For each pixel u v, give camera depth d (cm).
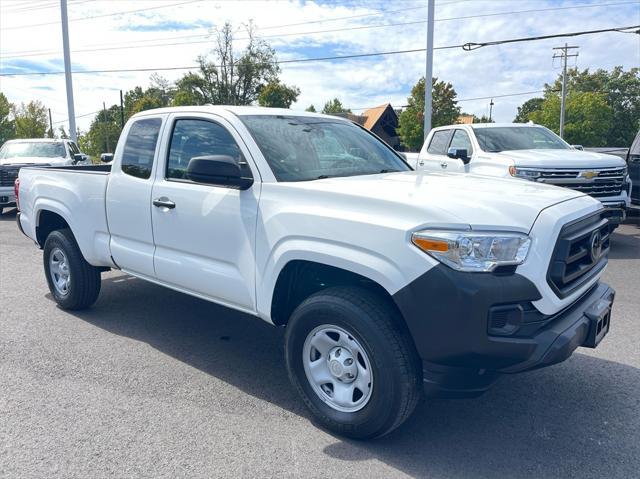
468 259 289
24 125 7006
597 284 379
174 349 493
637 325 545
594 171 861
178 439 342
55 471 309
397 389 313
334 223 330
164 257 454
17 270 805
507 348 287
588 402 392
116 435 346
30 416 370
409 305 300
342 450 331
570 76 8756
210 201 407
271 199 370
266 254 368
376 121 5422
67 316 583
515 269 293
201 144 432
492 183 379
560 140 1035
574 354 476
